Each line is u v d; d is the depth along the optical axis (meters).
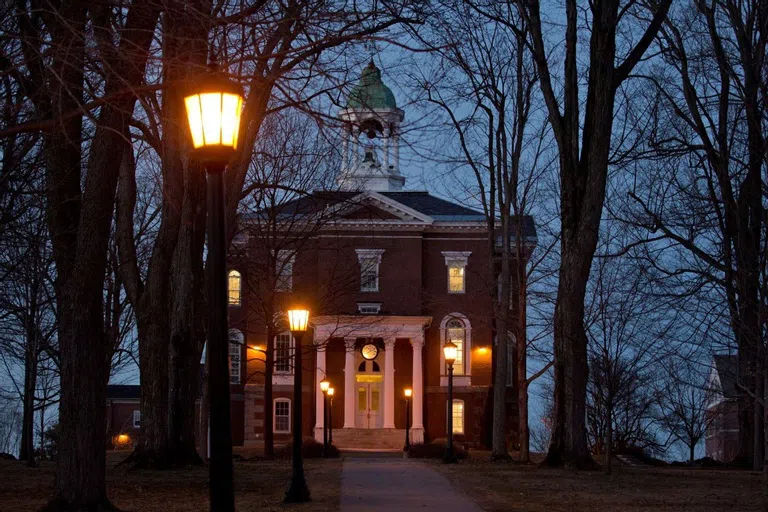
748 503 21.22
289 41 15.20
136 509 18.97
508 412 69.44
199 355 30.97
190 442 30.53
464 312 71.06
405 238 71.00
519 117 42.81
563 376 31.62
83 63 14.38
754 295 28.59
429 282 71.62
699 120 32.91
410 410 70.00
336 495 22.98
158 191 40.22
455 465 36.22
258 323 65.75
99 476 16.73
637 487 25.23
